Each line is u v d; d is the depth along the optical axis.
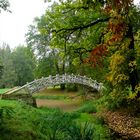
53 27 21.09
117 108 24.47
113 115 22.50
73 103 41.25
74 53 22.55
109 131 16.97
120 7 9.29
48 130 13.59
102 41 20.97
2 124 11.26
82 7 20.22
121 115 21.80
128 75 20.23
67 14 21.14
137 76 20.34
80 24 20.88
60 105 39.25
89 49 22.12
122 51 18.36
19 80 86.50
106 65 25.70
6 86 84.44
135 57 19.02
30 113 17.45
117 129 17.50
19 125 12.11
